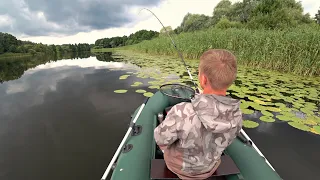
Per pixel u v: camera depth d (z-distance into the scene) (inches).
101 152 94.3
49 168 83.8
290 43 249.9
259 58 276.8
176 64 337.1
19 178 78.2
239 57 295.3
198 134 35.2
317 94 159.6
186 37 447.5
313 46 227.5
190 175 41.9
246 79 211.9
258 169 57.1
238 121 36.5
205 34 394.3
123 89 192.5
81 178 77.8
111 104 154.6
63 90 204.7
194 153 37.7
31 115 139.4
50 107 154.8
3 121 130.2
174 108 37.2
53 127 120.3
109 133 111.3
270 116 119.3
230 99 34.2
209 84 35.8
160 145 40.2
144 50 753.0
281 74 238.5
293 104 137.9
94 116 134.0
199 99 34.7
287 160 85.5
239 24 792.9
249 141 72.1
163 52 556.7
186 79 218.7
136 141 71.2
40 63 569.6
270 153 90.0
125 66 364.2
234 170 48.2
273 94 160.2
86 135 109.9
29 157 91.7
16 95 191.8
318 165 82.3
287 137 101.4
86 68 376.8
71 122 126.3
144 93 170.9
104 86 210.8
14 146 100.8
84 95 182.5
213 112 33.6
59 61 625.9
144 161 60.2
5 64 594.9
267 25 582.9
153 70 283.3
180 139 37.0
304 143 96.5
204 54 36.6
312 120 115.0
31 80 269.1
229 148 67.2
